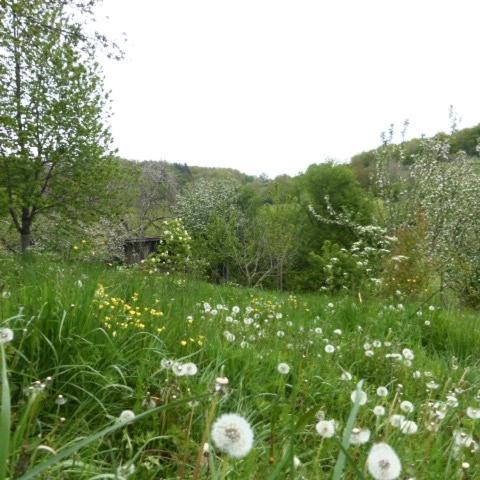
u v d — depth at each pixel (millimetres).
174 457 2164
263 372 3410
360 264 11570
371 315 6586
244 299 7746
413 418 2908
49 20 16859
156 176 39625
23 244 19031
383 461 1329
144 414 1365
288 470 1834
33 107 18562
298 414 2746
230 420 1263
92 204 20141
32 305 3104
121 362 2949
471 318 7469
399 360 4129
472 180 17922
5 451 1189
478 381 4367
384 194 19406
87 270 6289
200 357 3289
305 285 32656
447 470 2115
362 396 2391
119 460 2201
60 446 2086
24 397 2482
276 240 28281
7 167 17578
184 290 6027
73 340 2832
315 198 37281
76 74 18734
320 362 3943
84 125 19234
